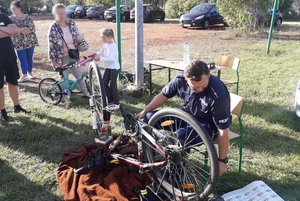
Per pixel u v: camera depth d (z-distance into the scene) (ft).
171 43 37.58
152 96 18.30
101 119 10.56
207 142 6.91
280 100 17.12
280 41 37.29
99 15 75.46
